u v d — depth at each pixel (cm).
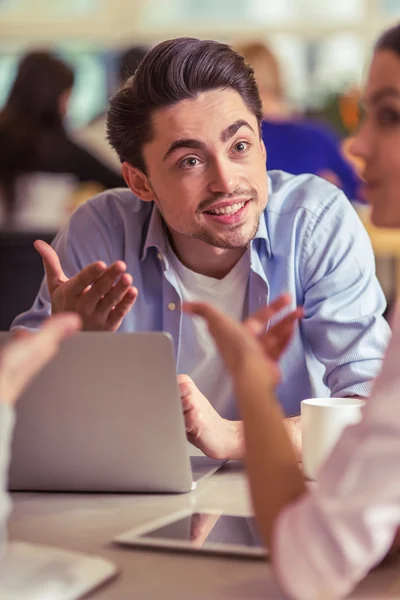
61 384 144
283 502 100
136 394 143
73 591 102
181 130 189
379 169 108
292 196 219
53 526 132
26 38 800
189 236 205
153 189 201
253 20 788
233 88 190
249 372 104
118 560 116
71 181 515
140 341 141
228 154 190
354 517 91
